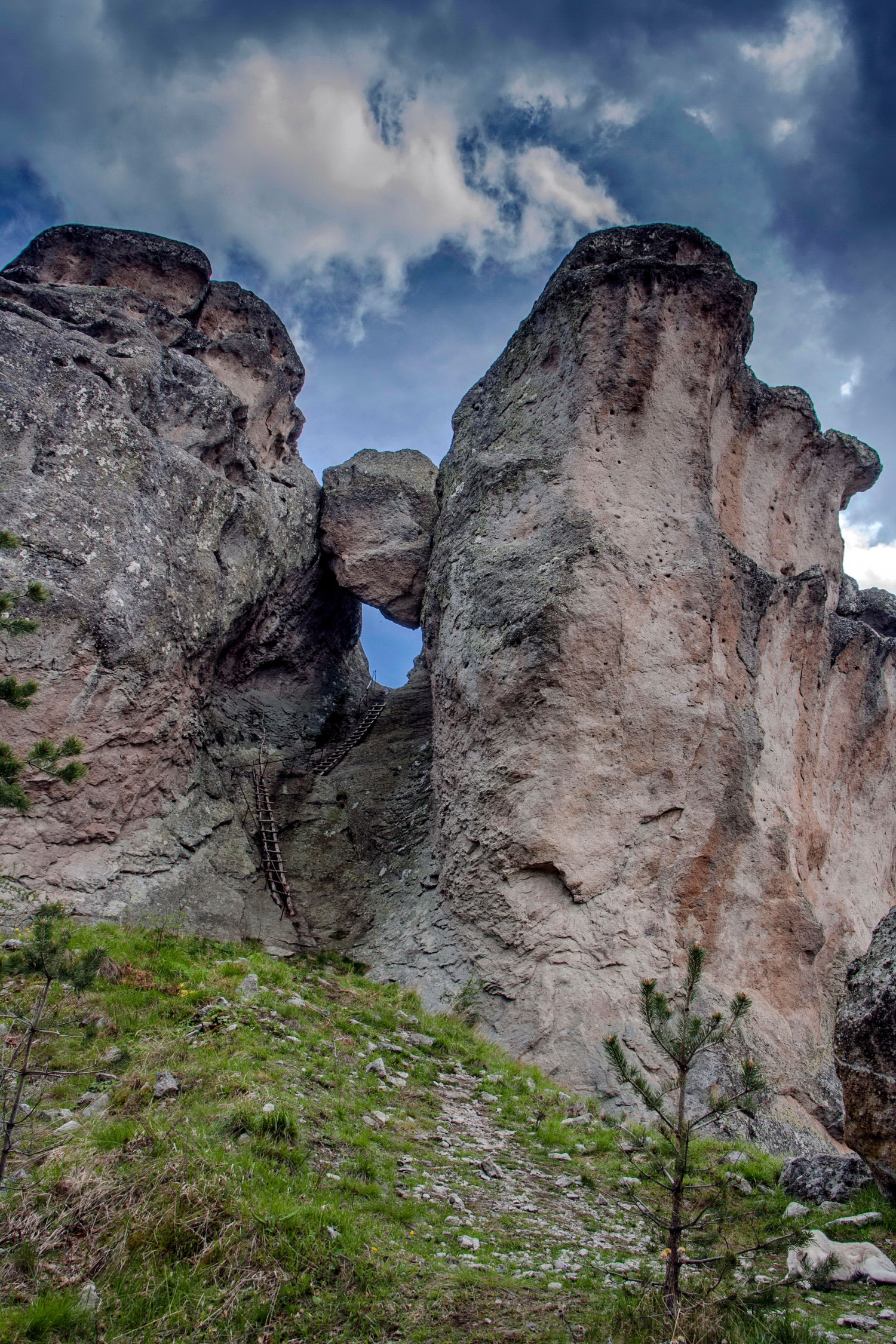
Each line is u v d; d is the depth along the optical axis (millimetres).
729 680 15438
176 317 21656
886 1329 5582
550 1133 9703
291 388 25141
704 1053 12758
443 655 17312
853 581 24078
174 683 16922
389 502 23031
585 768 14320
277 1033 10031
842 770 19203
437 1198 7250
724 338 16391
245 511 19641
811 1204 8172
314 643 24078
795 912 15023
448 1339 5184
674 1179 5645
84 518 15539
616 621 14711
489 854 14633
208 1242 5578
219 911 16109
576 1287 5984
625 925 13805
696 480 15953
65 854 14711
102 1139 6637
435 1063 11461
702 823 14602
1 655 14297
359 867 18359
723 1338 4980
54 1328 4785
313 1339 5066
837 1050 7828
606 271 16266
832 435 19594
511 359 18578
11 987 9836
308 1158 7090
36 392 15680
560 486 15758
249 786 19625
